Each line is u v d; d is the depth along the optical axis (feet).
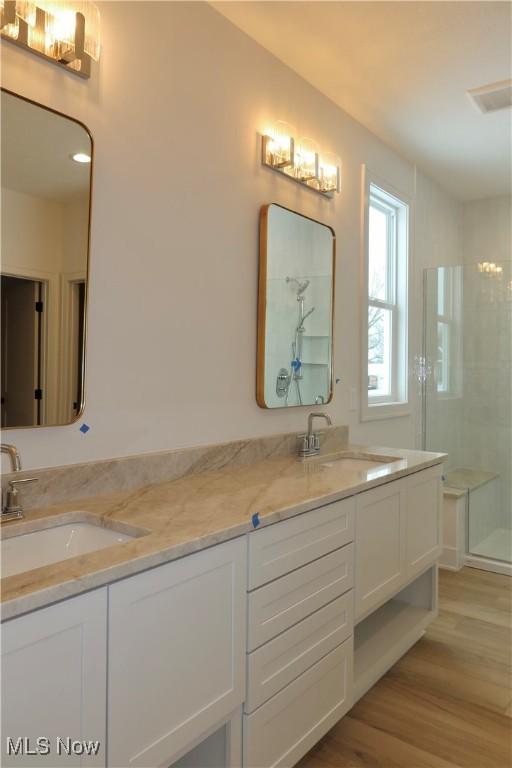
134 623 3.70
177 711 4.02
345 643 6.13
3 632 2.97
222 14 7.02
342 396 9.77
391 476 7.04
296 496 5.54
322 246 9.00
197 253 6.64
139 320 5.93
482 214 14.82
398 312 12.23
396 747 5.90
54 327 5.08
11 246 4.74
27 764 3.10
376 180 10.82
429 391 12.96
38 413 4.96
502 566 11.07
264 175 7.79
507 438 12.41
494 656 7.84
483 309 12.50
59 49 5.03
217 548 4.35
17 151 4.77
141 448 5.99
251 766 4.74
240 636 4.61
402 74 8.52
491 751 5.84
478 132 10.66
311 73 8.50
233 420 7.26
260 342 7.61
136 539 4.05
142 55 5.96
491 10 6.93
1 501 4.54
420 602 8.78
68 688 3.30
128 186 5.79
